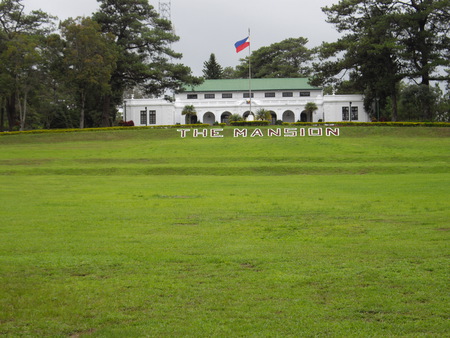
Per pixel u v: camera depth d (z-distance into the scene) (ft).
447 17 221.87
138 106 278.67
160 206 58.29
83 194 70.95
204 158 131.23
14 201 63.16
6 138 181.06
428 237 39.22
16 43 206.28
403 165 110.93
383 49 215.31
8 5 233.35
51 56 215.51
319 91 290.97
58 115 273.95
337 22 245.86
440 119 254.27
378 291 26.71
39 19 242.58
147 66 238.07
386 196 65.00
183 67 246.06
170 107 278.26
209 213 52.90
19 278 29.66
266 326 22.63
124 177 98.58
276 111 280.72
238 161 127.85
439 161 121.80
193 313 24.18
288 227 44.73
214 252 35.45
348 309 24.43
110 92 226.58
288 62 382.83
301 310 24.30
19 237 41.09
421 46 222.28
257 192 72.28
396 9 232.73
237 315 23.86
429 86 231.09
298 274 29.89
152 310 24.63
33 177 98.12
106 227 45.44
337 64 235.81
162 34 241.96
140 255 34.71
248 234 41.83
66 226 45.96
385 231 42.01
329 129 181.57
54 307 24.98
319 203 59.36
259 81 299.58
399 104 248.73
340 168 108.06
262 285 27.99
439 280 28.25
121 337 21.74
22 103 264.52
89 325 23.09
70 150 150.51
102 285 28.19
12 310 24.66
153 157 134.62
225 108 283.38
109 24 244.83
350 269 30.68
